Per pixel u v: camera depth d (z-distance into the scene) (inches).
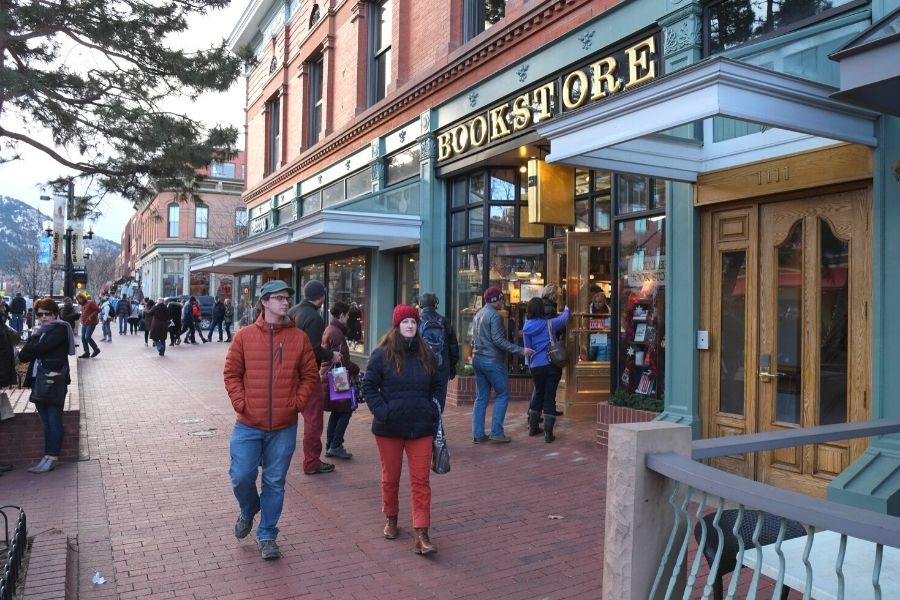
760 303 247.6
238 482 184.7
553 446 311.4
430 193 481.4
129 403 438.9
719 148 256.1
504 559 185.2
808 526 73.9
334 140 637.3
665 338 282.0
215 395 473.4
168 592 164.4
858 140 203.5
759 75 186.7
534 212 386.3
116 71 435.8
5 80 365.4
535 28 374.6
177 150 455.5
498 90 410.0
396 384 189.8
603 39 331.0
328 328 288.7
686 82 189.8
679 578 93.0
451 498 237.8
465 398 427.2
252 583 169.9
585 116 224.1
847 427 120.0
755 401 247.0
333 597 162.7
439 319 292.4
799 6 246.5
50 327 270.4
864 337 213.5
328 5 668.7
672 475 84.7
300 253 661.9
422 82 480.1
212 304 1376.7
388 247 549.6
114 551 189.5
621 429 91.4
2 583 137.3
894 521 63.7
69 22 393.7
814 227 229.8
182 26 430.9
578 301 377.1
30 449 280.8
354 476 265.0
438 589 167.2
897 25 155.9
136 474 268.2
